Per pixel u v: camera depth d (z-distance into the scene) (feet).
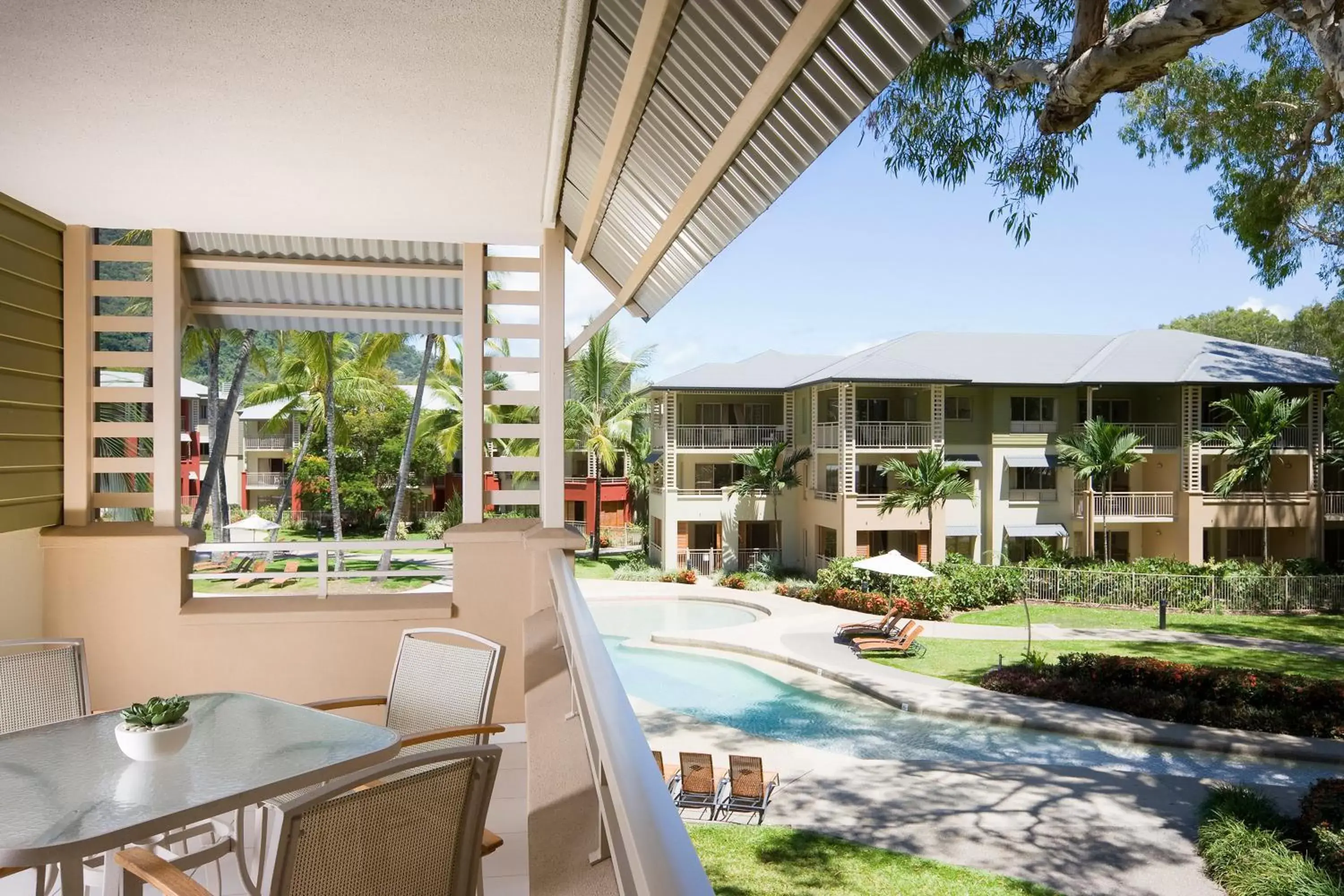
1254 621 76.07
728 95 8.34
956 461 94.07
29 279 16.57
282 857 5.88
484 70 10.16
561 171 14.19
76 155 13.30
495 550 18.25
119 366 18.26
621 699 4.64
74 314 17.88
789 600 82.94
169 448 18.17
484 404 19.30
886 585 80.64
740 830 31.65
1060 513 95.96
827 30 6.22
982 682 52.34
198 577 18.06
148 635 17.39
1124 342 106.52
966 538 97.30
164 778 7.88
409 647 12.12
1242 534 98.27
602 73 10.02
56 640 11.72
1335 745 42.29
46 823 6.86
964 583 81.00
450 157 13.37
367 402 122.31
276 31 9.16
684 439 101.14
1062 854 30.32
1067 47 36.14
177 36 9.30
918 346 105.50
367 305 20.27
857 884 27.37
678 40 8.25
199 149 13.01
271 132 12.26
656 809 3.01
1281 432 92.63
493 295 19.66
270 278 19.57
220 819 9.95
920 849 30.35
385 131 12.23
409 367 174.19
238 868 9.23
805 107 7.80
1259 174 48.60
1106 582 82.84
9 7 8.59
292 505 126.00
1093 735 44.11
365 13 8.73
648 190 12.28
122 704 17.31
